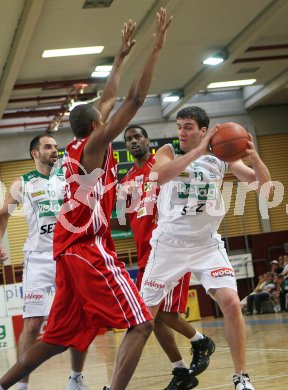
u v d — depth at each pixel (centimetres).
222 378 652
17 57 1617
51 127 2295
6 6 1399
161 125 2442
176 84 2162
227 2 1549
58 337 469
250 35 1725
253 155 494
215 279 539
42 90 2002
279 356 785
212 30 1720
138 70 1919
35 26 1488
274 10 1582
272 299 2025
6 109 2184
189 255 561
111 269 457
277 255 2381
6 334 1956
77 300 467
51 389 729
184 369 611
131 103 429
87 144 455
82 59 1802
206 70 2008
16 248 2334
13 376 473
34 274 646
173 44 1780
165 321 610
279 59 2027
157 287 570
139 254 669
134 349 445
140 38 1596
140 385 680
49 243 649
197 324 1906
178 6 1536
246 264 2359
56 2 1423
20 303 1977
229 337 514
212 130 489
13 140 2388
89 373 852
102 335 1906
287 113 2555
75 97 2056
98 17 1528
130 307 450
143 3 1477
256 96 2422
